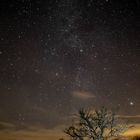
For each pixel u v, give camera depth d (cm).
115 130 1008
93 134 999
